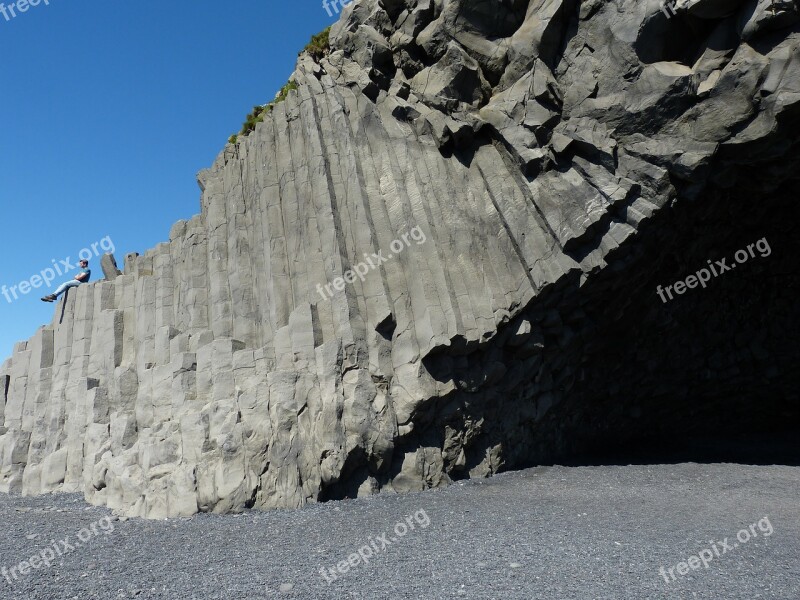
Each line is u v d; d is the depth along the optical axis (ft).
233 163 61.26
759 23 44.70
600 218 49.11
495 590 26.03
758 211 54.80
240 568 29.76
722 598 25.52
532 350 51.31
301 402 44.80
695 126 47.88
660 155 48.60
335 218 51.29
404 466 45.60
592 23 52.70
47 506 50.21
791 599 25.63
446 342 46.62
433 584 26.89
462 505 40.34
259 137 59.72
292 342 47.60
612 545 31.73
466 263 51.26
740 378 65.46
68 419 60.54
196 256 58.34
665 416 67.62
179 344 52.65
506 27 57.21
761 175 49.67
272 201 55.52
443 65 57.52
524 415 53.01
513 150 53.62
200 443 43.91
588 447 61.82
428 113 57.00
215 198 60.34
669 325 59.47
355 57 61.31
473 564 29.25
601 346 57.16
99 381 59.21
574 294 51.19
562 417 58.29
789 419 71.00
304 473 43.06
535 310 51.13
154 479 44.24
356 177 53.11
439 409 47.29
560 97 53.26
